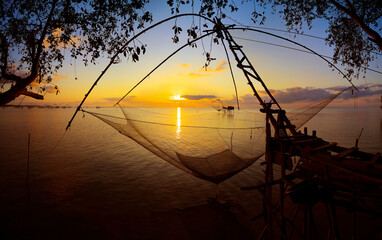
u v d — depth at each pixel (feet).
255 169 46.01
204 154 57.36
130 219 26.37
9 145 69.82
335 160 11.37
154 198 32.37
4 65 16.33
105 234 23.34
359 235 22.16
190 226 24.86
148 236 23.00
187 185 37.63
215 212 28.02
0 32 16.30
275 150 14.42
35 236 22.84
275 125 14.61
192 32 15.23
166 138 80.79
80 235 23.16
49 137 87.66
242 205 30.14
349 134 91.86
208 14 17.10
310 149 12.19
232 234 23.26
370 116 233.96
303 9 27.37
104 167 48.14
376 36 20.98
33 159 53.72
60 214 27.40
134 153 62.44
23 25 17.79
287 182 12.79
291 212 27.45
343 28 26.96
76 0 16.61
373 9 23.15
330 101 23.06
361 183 10.82
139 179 40.65
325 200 11.77
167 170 46.21
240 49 14.78
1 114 252.42
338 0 24.85
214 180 27.25
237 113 271.08
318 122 154.71
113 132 108.37
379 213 10.15
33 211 28.02
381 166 11.08
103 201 31.30
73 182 38.70
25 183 37.63
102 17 20.68
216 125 132.87
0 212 27.53
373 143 71.82
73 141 80.33
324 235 22.25
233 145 66.69
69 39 20.16
